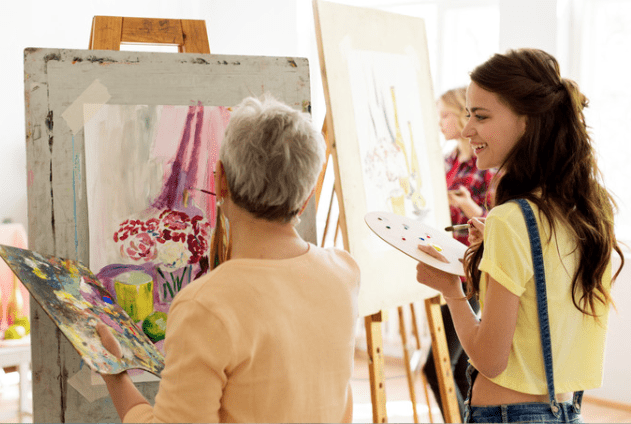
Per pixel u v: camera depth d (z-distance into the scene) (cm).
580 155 100
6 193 358
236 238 86
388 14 209
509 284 94
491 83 102
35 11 351
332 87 177
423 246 120
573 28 331
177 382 74
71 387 117
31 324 115
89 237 123
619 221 329
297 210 85
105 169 124
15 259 98
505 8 332
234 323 74
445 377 205
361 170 183
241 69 134
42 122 119
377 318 180
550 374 98
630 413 303
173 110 129
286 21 395
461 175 300
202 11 388
